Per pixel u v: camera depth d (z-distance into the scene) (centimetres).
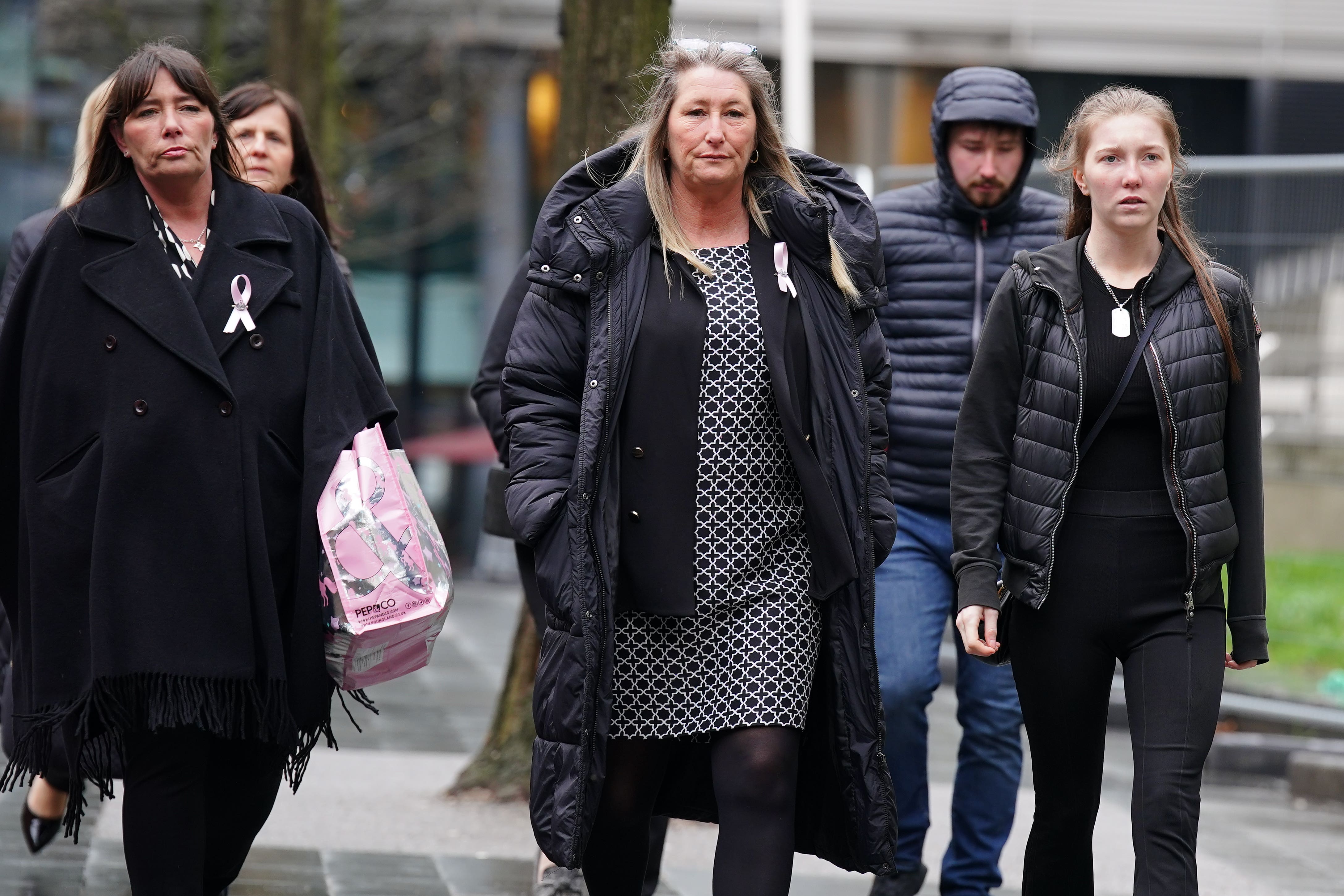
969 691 1616
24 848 1777
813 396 1223
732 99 1227
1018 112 1642
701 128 1221
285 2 4475
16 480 1249
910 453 1655
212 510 1190
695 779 1295
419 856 1831
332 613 1226
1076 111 1369
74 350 1206
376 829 1961
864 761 1211
